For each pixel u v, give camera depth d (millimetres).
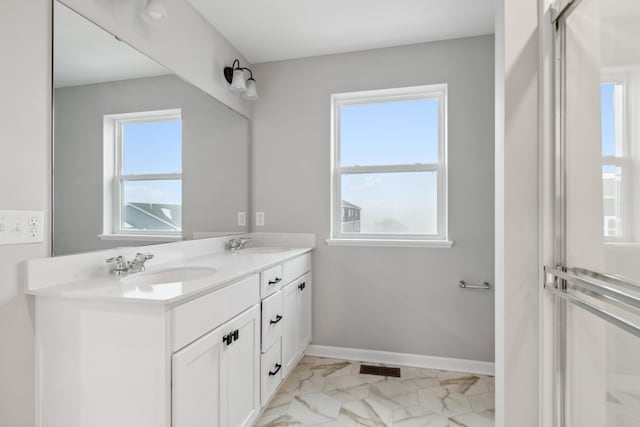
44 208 1201
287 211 2656
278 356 1936
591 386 912
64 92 1270
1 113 1069
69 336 1138
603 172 847
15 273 1109
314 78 2609
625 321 737
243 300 1543
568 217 1015
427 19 2137
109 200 1464
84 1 1336
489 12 2061
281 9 2033
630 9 734
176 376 1092
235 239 2447
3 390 1079
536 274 1117
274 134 2686
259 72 2715
